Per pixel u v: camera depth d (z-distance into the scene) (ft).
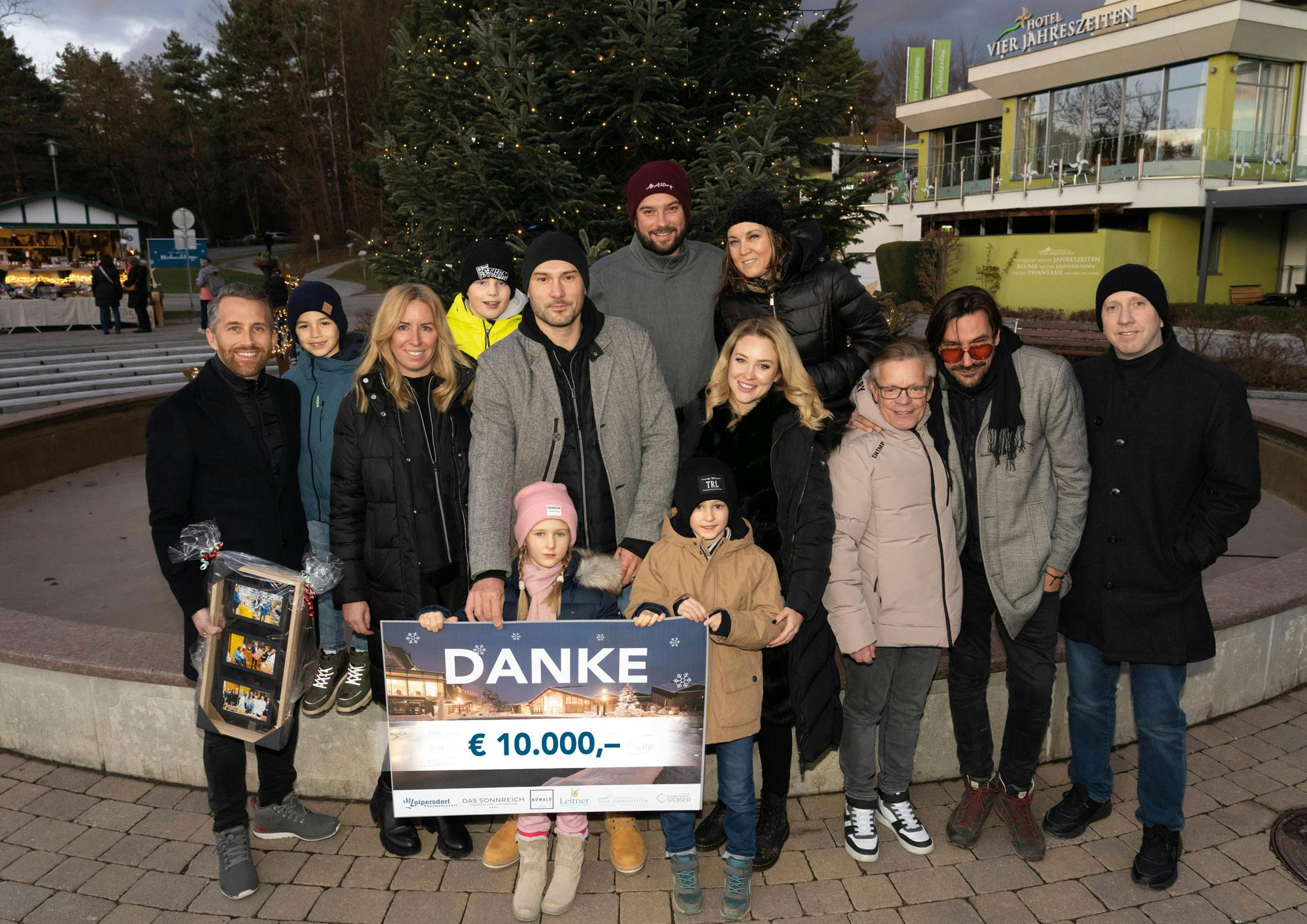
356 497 9.25
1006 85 93.56
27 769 11.37
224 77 187.32
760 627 8.45
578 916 8.83
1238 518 8.53
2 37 183.11
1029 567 9.21
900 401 8.89
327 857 9.75
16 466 25.80
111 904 8.95
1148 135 81.00
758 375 8.93
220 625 8.64
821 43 26.71
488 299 11.91
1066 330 44.93
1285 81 80.12
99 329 64.90
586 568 8.83
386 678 8.55
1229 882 9.19
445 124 24.62
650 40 22.12
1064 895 9.06
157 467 8.63
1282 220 86.33
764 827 9.62
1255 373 42.14
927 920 8.71
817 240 10.61
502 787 8.77
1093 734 9.84
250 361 8.89
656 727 8.68
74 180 183.42
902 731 9.76
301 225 189.78
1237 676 12.39
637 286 11.20
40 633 11.71
